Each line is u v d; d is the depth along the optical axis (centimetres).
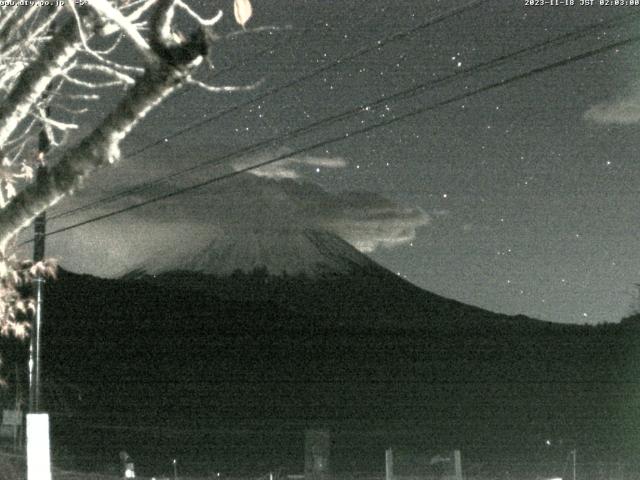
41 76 613
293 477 3881
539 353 8769
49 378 7200
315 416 9294
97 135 548
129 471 2917
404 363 11694
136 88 522
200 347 12575
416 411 8825
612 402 6044
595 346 6944
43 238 1933
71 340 10588
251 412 9688
